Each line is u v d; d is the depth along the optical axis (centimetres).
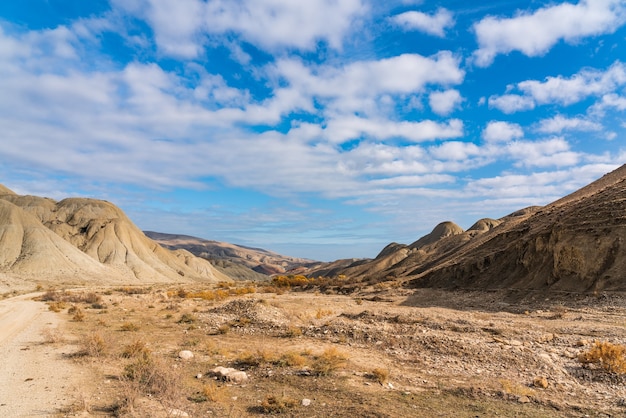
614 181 5266
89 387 1083
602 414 935
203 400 1007
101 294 5903
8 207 12912
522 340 1844
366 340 1861
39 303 4231
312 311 3133
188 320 2650
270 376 1270
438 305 3812
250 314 2608
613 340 1745
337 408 950
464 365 1401
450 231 16075
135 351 1539
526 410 960
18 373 1246
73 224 18088
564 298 3088
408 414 910
